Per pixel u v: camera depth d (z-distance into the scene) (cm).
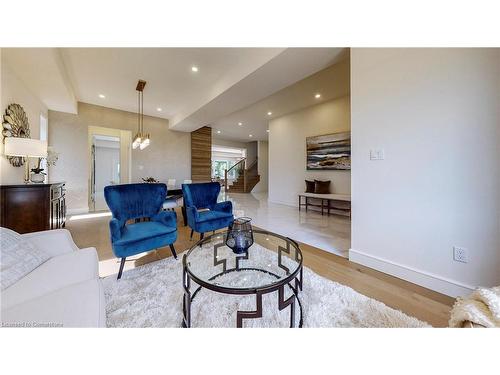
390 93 184
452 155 152
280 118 662
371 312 136
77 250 141
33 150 252
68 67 327
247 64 296
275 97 503
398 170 181
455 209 152
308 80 408
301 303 145
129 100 480
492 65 135
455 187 151
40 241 130
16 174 296
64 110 460
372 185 200
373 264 202
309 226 379
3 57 254
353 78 212
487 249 140
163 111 567
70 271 112
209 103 411
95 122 513
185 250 255
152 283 174
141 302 148
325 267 207
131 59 303
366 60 200
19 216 237
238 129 849
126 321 129
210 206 329
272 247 214
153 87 404
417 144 169
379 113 192
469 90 143
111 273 194
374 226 201
